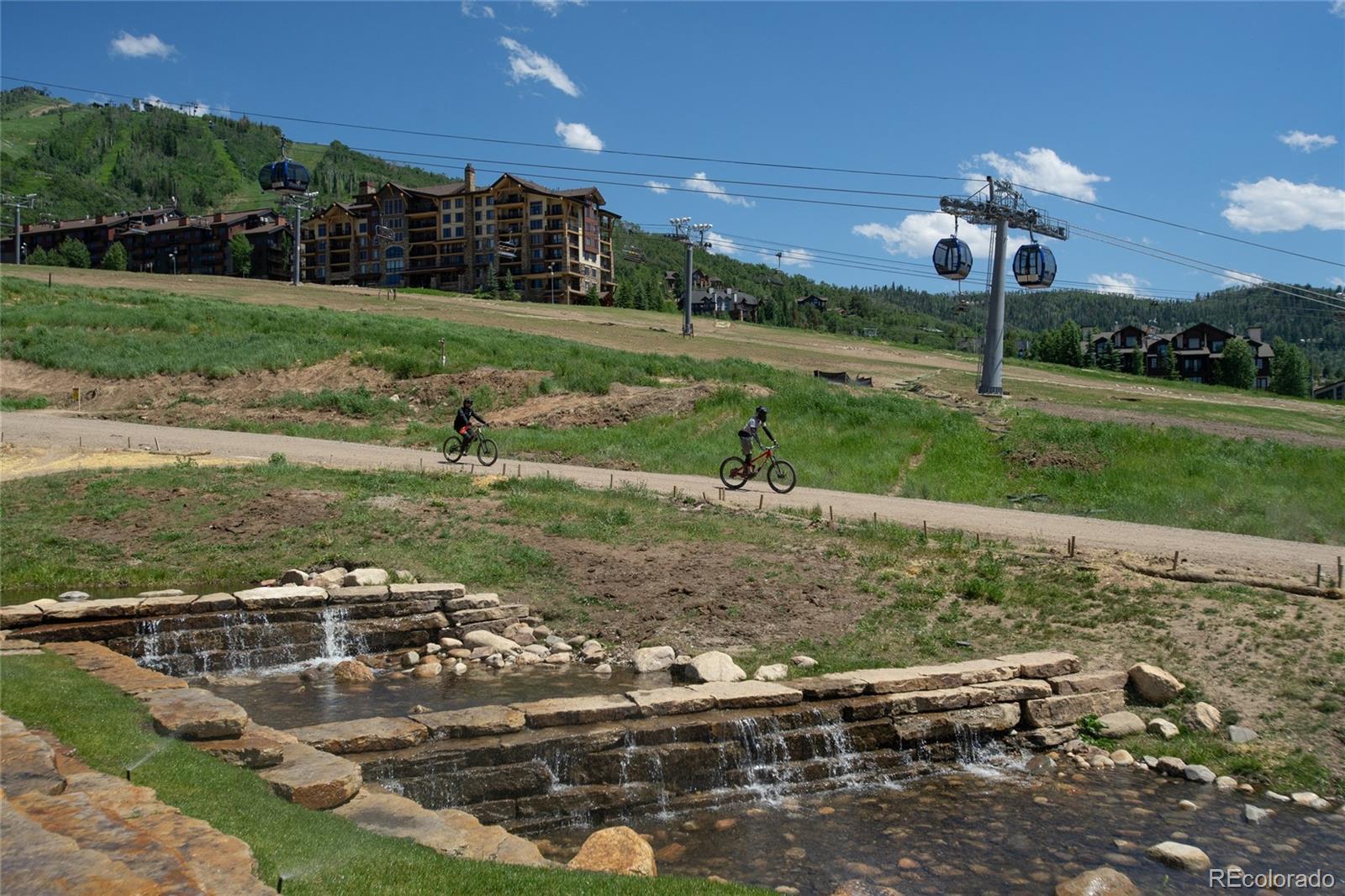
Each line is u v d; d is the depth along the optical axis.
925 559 15.48
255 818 5.83
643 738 8.96
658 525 17.64
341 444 29.38
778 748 9.42
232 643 12.66
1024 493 25.75
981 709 10.46
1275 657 11.39
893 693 10.33
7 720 6.89
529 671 12.20
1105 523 19.41
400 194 143.00
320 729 8.38
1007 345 155.62
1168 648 11.91
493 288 123.06
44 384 37.62
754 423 22.36
